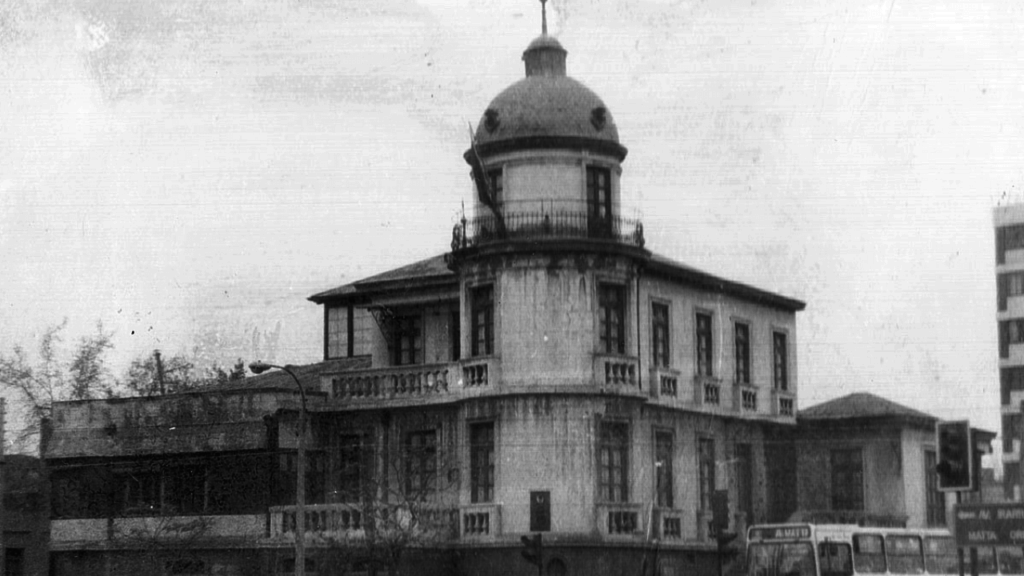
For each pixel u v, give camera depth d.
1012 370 84.75
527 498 47.09
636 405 49.34
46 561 53.25
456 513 48.50
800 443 60.31
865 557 45.28
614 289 49.19
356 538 47.91
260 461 50.62
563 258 47.84
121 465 52.94
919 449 61.19
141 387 68.88
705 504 53.50
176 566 51.31
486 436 48.59
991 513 36.91
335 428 52.28
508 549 47.03
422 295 54.06
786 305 60.72
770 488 58.22
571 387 47.34
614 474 48.53
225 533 50.69
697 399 53.59
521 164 48.75
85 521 52.97
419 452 50.62
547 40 51.12
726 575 53.72
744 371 57.50
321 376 52.88
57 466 53.88
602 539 46.91
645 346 51.00
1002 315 86.56
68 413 54.38
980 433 66.31
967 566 48.16
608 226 49.16
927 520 61.22
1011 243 87.12
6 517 53.12
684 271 53.12
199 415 52.06
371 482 50.47
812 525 45.38
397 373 51.25
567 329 47.72
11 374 69.75
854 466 59.84
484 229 49.28
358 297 56.91
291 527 49.47
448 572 48.16
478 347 49.41
